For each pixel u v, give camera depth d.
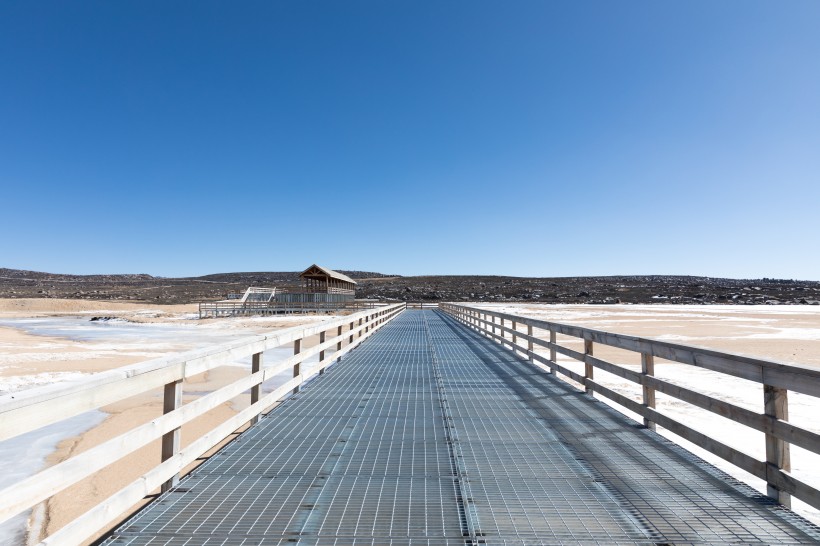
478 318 16.38
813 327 26.77
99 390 2.35
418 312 37.03
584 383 6.20
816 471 4.50
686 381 9.28
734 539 2.58
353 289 58.94
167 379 3.00
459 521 2.81
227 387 3.92
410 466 3.69
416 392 6.48
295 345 6.27
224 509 2.95
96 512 2.27
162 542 2.56
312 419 5.09
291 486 3.31
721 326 28.03
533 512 2.91
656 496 3.13
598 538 2.61
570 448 4.11
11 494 1.78
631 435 4.47
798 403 7.42
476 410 5.48
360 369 8.49
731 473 4.41
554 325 7.43
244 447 4.14
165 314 44.12
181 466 3.17
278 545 2.53
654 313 43.38
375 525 2.75
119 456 2.43
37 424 1.95
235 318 36.94
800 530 2.67
